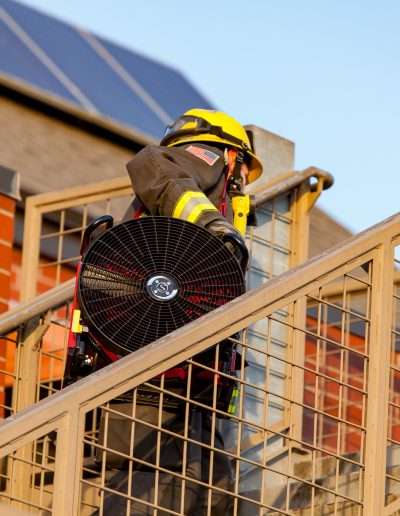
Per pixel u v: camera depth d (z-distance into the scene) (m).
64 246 17.17
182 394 7.92
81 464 6.66
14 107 20.02
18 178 13.37
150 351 6.97
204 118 8.73
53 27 24.80
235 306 7.23
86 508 8.52
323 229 20.97
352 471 8.91
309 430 13.15
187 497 8.05
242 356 7.28
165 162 8.20
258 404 9.87
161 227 7.84
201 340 7.13
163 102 24.86
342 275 7.59
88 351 7.94
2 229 13.12
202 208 7.95
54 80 22.45
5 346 12.60
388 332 7.66
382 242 7.73
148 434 7.99
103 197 11.72
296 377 9.94
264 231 10.31
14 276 17.16
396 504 7.60
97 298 7.79
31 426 6.56
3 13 23.98
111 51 25.72
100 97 23.09
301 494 8.49
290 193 10.52
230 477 8.57
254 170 8.99
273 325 10.02
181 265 7.84
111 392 6.82
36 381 9.40
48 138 20.02
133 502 7.86
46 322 9.40
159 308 7.79
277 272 10.34
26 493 8.95
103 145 20.62
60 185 19.12
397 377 12.12
